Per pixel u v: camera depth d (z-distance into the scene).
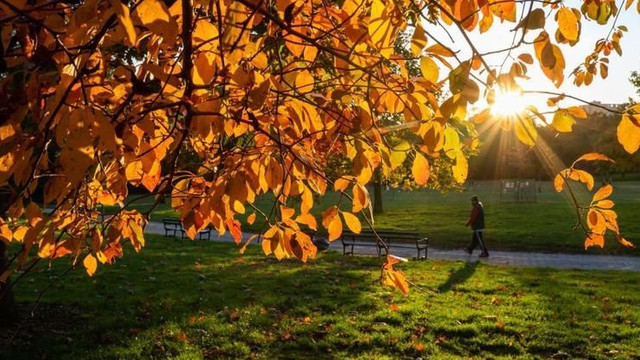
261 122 1.60
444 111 1.17
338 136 1.66
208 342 6.96
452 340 7.17
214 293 9.68
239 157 1.65
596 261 16.05
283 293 9.81
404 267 13.51
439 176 15.98
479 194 55.25
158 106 1.33
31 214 1.42
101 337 7.05
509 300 9.48
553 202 41.53
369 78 1.43
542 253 17.94
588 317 8.31
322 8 1.74
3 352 6.39
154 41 1.42
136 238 2.05
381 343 6.98
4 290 1.57
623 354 6.69
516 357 6.66
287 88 1.56
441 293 9.98
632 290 10.59
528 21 1.18
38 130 1.20
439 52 1.28
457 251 18.48
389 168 1.52
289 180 1.72
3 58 1.23
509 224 24.80
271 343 7.01
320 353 6.66
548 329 7.59
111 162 1.67
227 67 1.36
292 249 1.76
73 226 1.85
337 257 15.24
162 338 7.01
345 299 9.26
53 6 1.29
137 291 9.81
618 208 30.56
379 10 1.28
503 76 1.18
